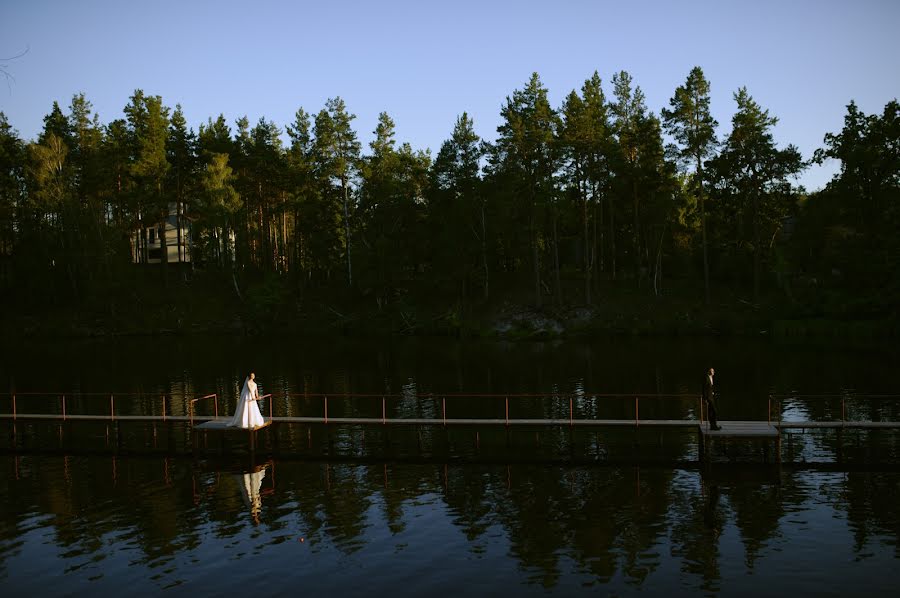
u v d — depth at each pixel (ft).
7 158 308.19
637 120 282.97
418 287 300.20
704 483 69.41
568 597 44.14
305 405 115.03
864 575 46.70
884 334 195.62
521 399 117.29
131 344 237.45
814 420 94.38
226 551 53.06
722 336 220.84
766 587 45.11
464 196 268.82
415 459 81.05
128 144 311.47
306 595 45.27
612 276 286.25
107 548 54.13
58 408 117.50
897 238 197.47
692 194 289.12
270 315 288.92
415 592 45.34
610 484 69.62
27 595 45.98
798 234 238.48
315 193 304.71
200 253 342.44
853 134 221.46
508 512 61.16
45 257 294.25
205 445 88.69
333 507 63.46
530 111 257.14
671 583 45.93
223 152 329.31
